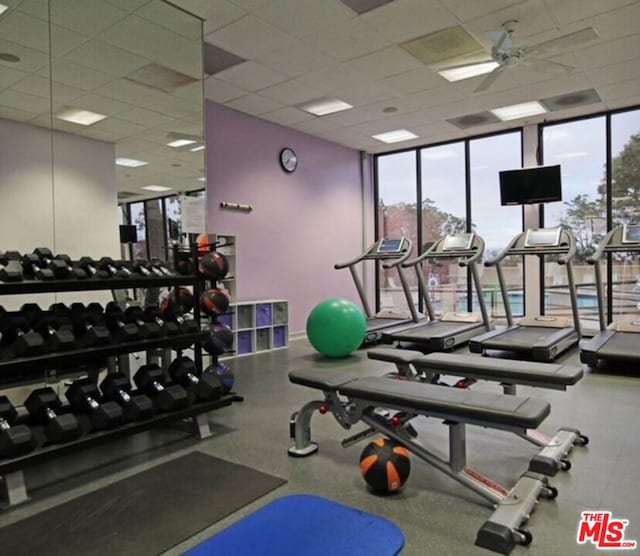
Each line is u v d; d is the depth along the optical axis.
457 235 6.93
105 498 2.54
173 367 3.48
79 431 2.72
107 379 3.15
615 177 6.82
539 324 6.55
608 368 5.17
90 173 4.17
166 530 2.22
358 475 2.74
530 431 3.15
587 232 7.11
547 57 4.90
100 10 3.91
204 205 4.59
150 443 3.32
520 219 7.63
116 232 4.26
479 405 2.35
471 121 7.09
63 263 2.94
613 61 5.05
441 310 8.52
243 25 4.21
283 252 7.30
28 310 3.09
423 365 3.53
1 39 3.71
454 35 4.44
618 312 7.03
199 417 3.41
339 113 6.68
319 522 1.51
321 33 4.38
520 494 2.32
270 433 3.45
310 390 4.58
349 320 5.95
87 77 4.10
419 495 2.49
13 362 2.62
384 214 9.05
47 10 3.77
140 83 4.29
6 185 3.82
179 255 3.85
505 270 7.85
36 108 3.92
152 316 3.41
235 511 2.38
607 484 2.56
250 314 6.56
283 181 7.27
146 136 4.38
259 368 5.54
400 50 4.73
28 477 2.82
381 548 1.37
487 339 5.79
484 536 2.03
